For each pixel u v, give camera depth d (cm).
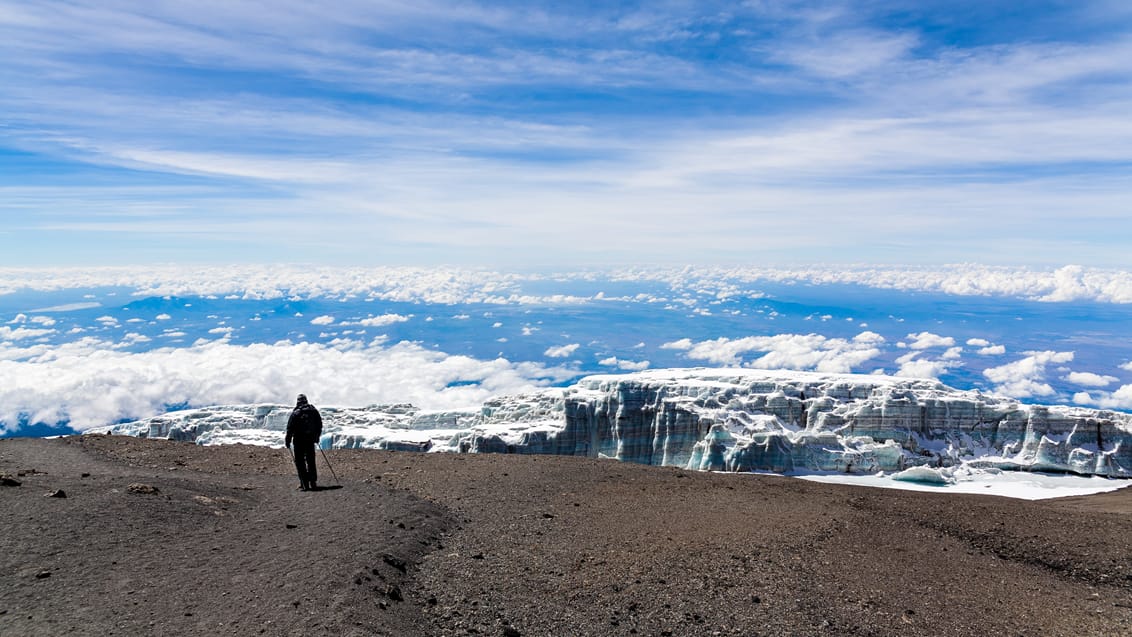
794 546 1761
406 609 1277
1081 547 1852
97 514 1603
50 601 1180
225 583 1295
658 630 1314
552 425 11569
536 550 1669
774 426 9575
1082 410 8481
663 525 1936
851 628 1367
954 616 1445
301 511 1811
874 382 9838
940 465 8325
